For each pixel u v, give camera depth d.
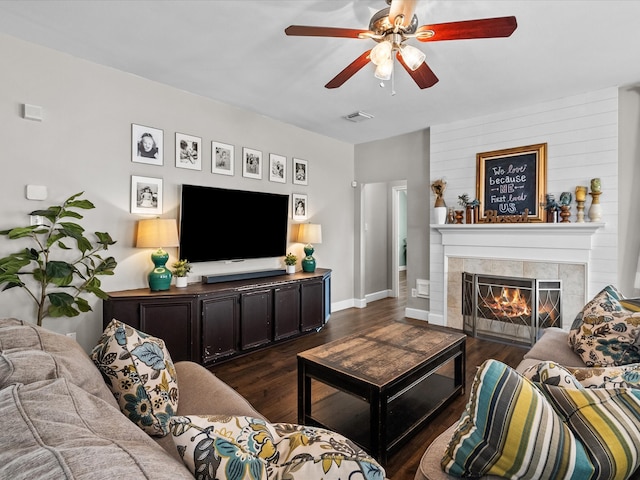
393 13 1.73
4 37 2.57
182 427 0.80
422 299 4.94
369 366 2.00
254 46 2.71
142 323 2.94
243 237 4.04
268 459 0.79
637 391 0.87
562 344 2.21
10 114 2.60
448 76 3.16
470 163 4.32
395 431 2.06
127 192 3.21
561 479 0.79
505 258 4.04
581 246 3.55
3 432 0.67
